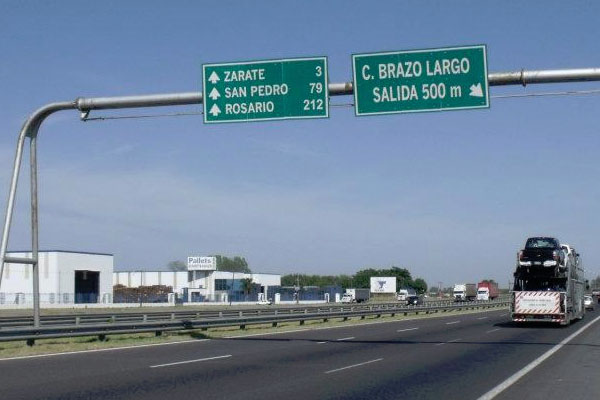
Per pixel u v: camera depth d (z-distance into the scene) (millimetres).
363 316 51469
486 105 19234
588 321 45594
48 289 88375
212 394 13742
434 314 63688
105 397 13164
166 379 15906
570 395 14016
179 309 72938
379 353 23016
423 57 19672
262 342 27625
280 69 20578
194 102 21156
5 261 22328
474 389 14750
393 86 19797
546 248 38188
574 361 20578
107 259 96625
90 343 25172
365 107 19906
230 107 20734
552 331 35375
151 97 21391
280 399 13234
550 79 19047
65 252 89938
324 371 17828
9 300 86250
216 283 126438
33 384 14836
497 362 20281
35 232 23656
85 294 91438
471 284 119062
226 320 34250
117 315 34531
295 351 23562
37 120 22562
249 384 15266
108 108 21844
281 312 46531
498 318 53531
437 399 13391
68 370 17438
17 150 22438
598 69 18734
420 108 19625
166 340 27766
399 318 53875
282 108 20484
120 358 20609
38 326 23625
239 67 20750
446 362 20234
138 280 129125
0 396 13188
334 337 30781
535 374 17453
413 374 17312
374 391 14375
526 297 38500
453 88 19469
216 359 20578
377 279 131750
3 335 21938
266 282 152500
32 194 23500
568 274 39188
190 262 120812
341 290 134125
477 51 19375
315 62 20422
